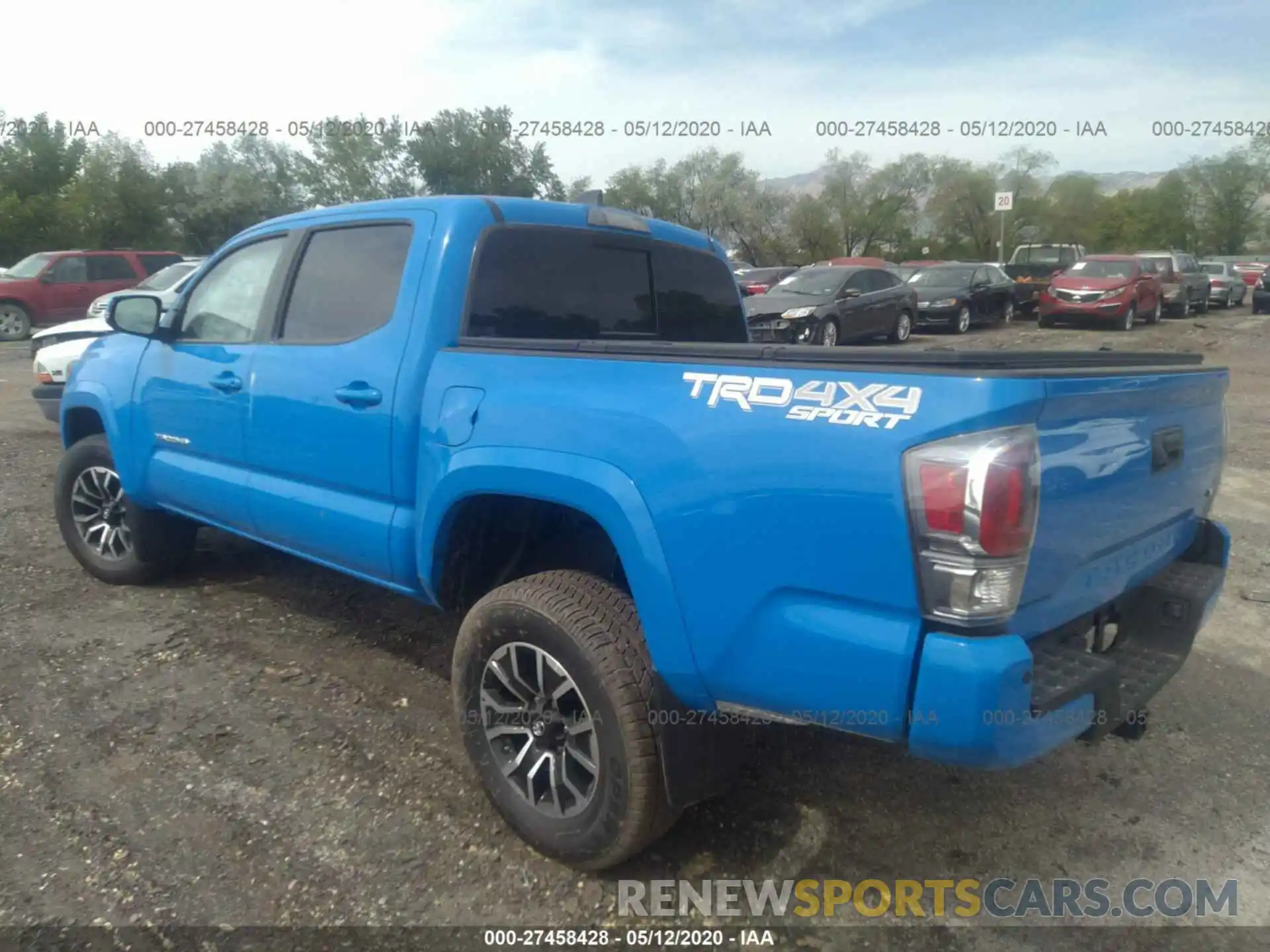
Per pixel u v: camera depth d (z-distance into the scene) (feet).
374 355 11.07
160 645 14.23
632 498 8.30
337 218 12.36
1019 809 10.52
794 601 7.52
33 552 18.45
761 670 7.74
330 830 9.90
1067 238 174.09
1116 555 8.77
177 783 10.67
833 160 172.86
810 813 10.39
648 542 8.20
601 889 9.15
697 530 7.93
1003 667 6.76
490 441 9.54
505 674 9.57
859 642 7.16
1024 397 6.77
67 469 16.78
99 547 16.83
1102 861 9.67
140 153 110.32
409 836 9.86
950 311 67.97
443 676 13.43
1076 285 69.72
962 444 6.72
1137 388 8.26
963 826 10.23
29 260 63.26
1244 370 47.44
